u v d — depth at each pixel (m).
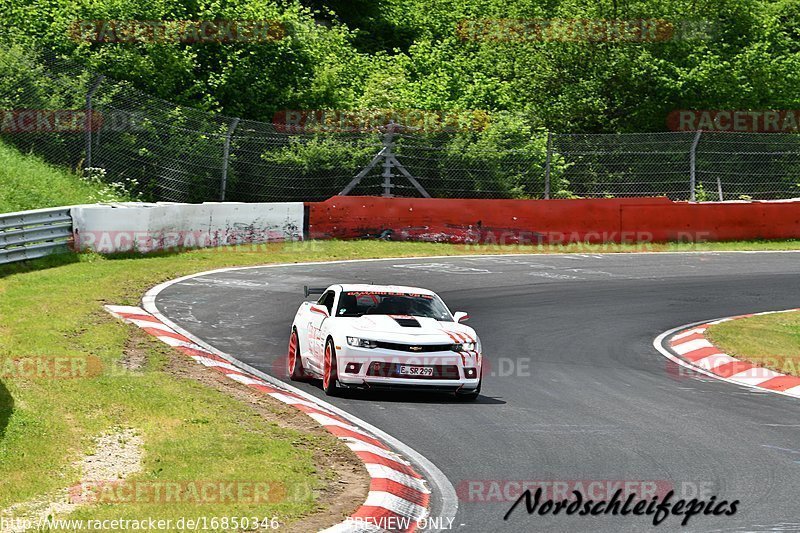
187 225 42.22
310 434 17.42
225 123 55.72
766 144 59.41
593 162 57.91
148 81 55.22
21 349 22.62
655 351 28.31
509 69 72.56
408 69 75.12
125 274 34.91
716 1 70.81
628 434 18.58
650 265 45.19
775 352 27.66
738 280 41.88
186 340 26.08
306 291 24.80
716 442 18.09
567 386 23.28
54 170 47.97
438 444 17.53
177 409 18.56
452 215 50.03
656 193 58.09
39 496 13.77
